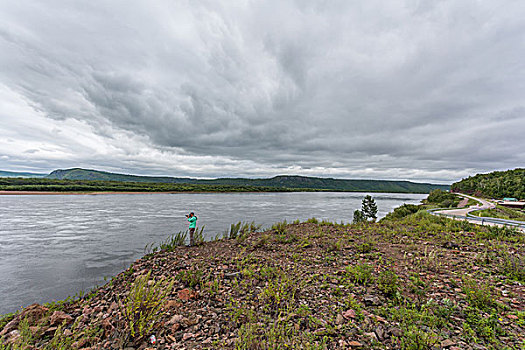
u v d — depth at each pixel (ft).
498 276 21.53
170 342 14.97
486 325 13.80
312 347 12.55
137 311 16.02
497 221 54.39
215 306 19.71
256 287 23.26
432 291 19.16
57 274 37.47
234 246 44.57
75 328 18.21
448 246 34.53
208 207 168.35
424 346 11.98
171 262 35.68
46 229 78.43
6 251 51.72
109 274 37.42
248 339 13.55
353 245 38.32
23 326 17.63
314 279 23.76
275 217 117.19
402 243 38.22
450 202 205.05
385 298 18.34
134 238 64.69
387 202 296.51
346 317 15.90
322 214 135.54
